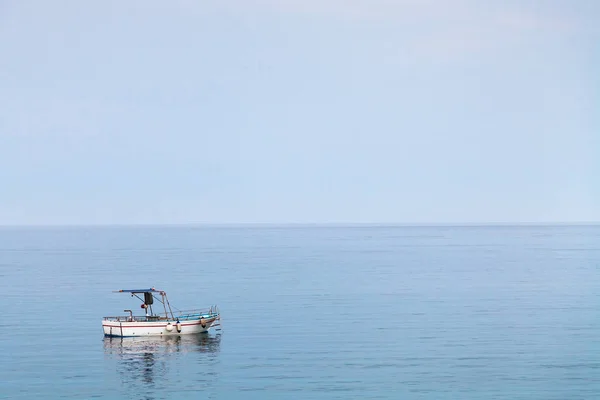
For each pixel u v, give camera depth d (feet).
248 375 437.99
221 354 490.90
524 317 626.23
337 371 444.14
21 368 459.73
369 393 401.29
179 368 456.04
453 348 501.56
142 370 452.35
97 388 417.69
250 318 629.51
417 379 426.10
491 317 627.05
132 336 546.67
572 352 487.61
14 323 617.62
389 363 461.78
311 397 395.75
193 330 553.64
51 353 499.51
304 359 473.26
